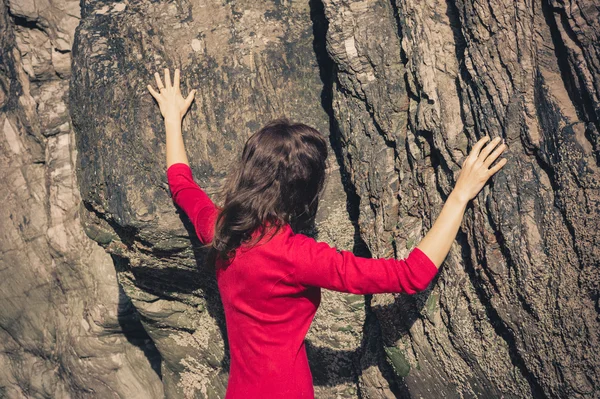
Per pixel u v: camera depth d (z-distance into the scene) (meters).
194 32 2.95
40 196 4.68
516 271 2.21
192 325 3.57
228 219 2.02
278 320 2.02
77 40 3.04
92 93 2.92
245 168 2.04
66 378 4.98
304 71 2.98
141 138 2.79
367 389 3.11
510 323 2.28
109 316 4.43
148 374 4.65
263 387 2.02
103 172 2.87
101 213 2.99
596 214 2.00
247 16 3.00
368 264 1.95
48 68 4.53
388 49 2.61
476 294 2.41
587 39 2.02
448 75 2.41
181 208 2.62
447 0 2.51
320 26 3.01
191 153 2.81
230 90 2.88
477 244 2.31
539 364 2.22
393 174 2.65
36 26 4.49
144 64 2.90
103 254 4.43
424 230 2.54
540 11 2.18
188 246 2.93
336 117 2.80
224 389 3.74
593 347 2.04
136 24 2.97
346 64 2.68
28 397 5.38
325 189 2.94
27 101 4.59
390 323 2.75
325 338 3.17
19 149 4.70
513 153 2.20
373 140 2.68
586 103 2.05
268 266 1.97
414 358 2.74
